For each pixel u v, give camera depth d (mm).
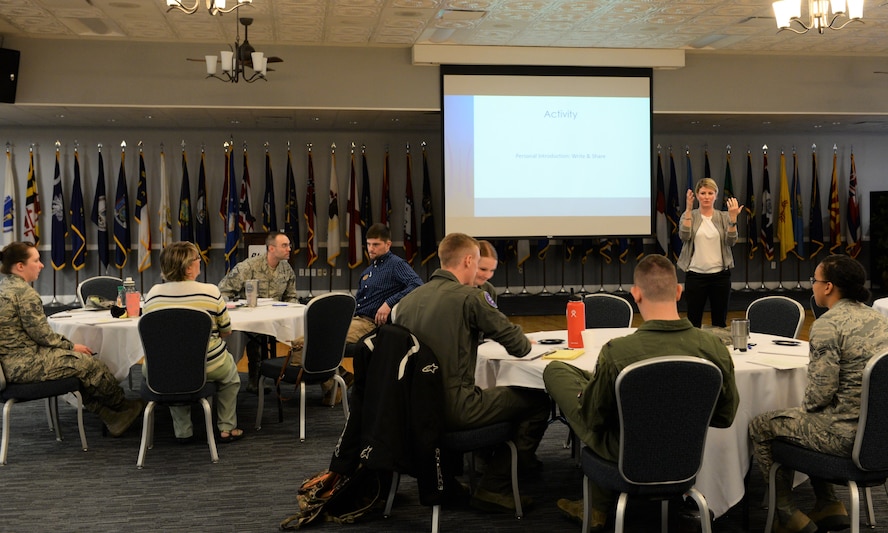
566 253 11523
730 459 2973
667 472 2521
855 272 2793
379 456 2926
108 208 10461
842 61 9586
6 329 4137
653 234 9500
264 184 10758
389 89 8898
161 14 7355
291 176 10602
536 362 3230
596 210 9359
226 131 10648
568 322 3531
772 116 9789
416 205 11117
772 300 4348
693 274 5816
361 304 5520
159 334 3943
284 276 5988
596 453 2705
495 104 9055
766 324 4336
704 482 2965
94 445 4477
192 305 4207
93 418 5168
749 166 11531
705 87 9422
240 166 10719
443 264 3336
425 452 2945
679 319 2625
